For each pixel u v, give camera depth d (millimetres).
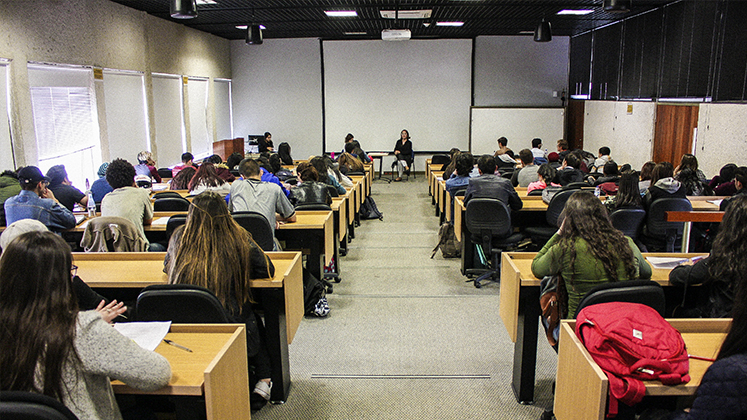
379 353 3391
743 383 1215
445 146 12758
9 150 5309
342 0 7410
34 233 1370
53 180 4352
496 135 12352
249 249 2404
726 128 6461
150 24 8359
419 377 3078
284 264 2807
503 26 10461
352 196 6059
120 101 7559
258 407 2727
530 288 2619
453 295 4465
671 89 7812
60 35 6035
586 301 1981
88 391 1422
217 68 11664
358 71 12531
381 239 6520
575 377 1833
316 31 11125
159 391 1629
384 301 4332
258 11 8289
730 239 1986
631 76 9211
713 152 6754
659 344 1640
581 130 11680
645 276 2342
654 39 8352
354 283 4801
